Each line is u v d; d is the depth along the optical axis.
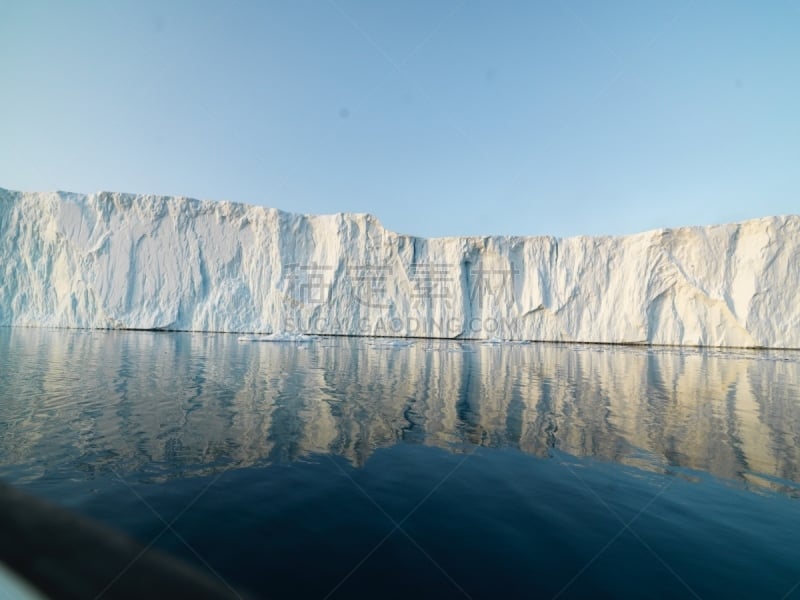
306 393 8.80
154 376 10.33
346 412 7.20
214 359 14.34
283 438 5.69
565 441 5.84
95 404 7.18
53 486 3.97
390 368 13.40
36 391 8.16
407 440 5.75
